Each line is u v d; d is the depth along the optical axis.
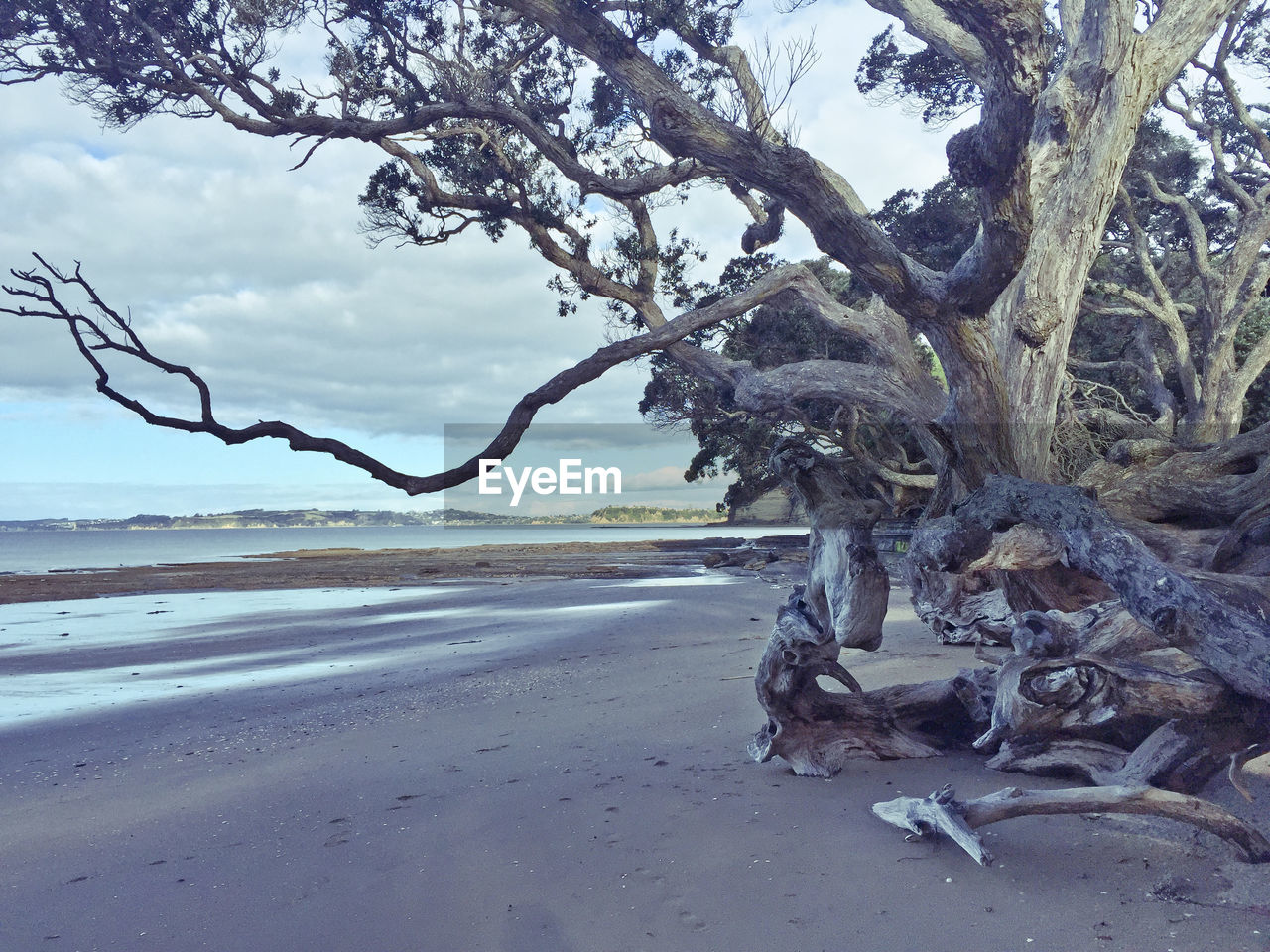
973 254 6.54
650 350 11.91
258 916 3.69
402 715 8.02
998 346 9.62
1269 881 3.31
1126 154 9.34
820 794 4.71
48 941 3.56
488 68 13.20
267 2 12.50
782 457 4.75
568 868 3.95
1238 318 22.05
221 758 6.80
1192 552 5.94
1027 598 6.50
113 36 12.37
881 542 27.12
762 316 25.50
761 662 5.07
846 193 11.55
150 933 3.59
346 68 13.22
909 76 19.41
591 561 39.53
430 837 4.50
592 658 10.59
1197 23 9.24
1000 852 3.80
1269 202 22.59
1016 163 5.39
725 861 3.89
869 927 3.20
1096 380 28.77
